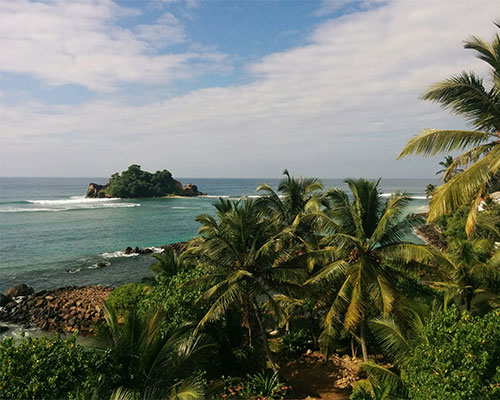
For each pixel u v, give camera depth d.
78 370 10.05
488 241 20.03
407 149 11.16
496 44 9.72
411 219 14.71
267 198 21.27
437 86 10.45
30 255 47.72
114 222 77.62
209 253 15.21
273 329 22.45
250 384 14.99
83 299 31.05
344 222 15.98
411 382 9.36
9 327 26.03
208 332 16.47
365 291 14.02
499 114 10.20
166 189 153.00
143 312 16.84
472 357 8.23
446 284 17.84
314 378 16.45
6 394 9.03
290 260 15.89
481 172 9.32
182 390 10.06
